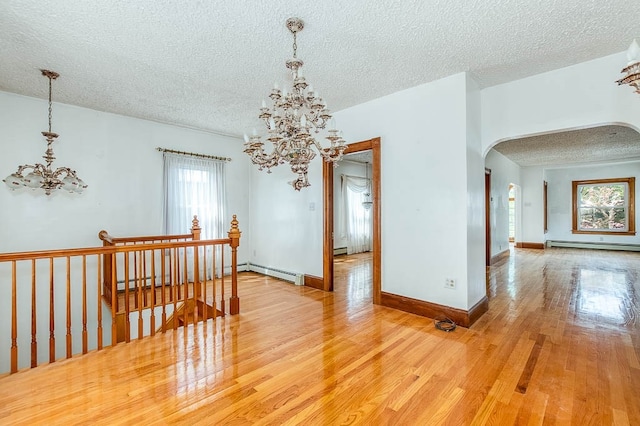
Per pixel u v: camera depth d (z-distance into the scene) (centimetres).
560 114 306
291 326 313
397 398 192
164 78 326
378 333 294
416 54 277
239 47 264
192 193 518
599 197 904
